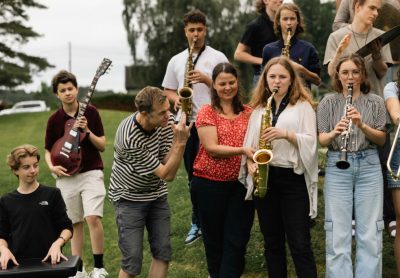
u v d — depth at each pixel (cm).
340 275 443
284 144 452
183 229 658
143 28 3016
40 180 929
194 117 580
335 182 451
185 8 2975
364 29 515
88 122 554
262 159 436
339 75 455
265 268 561
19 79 3400
